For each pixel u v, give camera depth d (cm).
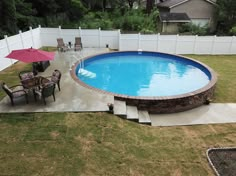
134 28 2569
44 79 851
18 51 838
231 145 628
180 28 2617
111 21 2717
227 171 522
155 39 1705
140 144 600
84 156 531
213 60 1595
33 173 473
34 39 1570
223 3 2609
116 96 826
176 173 504
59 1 2584
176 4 2814
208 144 629
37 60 788
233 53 1772
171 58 1577
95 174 482
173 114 840
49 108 720
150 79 1201
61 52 1523
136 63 1482
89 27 2400
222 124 764
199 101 902
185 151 588
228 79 1204
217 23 2866
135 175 488
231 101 950
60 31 1698
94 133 618
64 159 518
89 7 3291
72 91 858
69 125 643
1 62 1128
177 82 1164
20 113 689
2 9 1653
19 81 982
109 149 562
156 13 2773
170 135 672
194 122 776
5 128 617
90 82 1124
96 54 1492
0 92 860
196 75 1274
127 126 679
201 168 525
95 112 712
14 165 493
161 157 554
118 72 1298
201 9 2855
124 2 3512
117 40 1753
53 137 590
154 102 818
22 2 2131
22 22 2028
